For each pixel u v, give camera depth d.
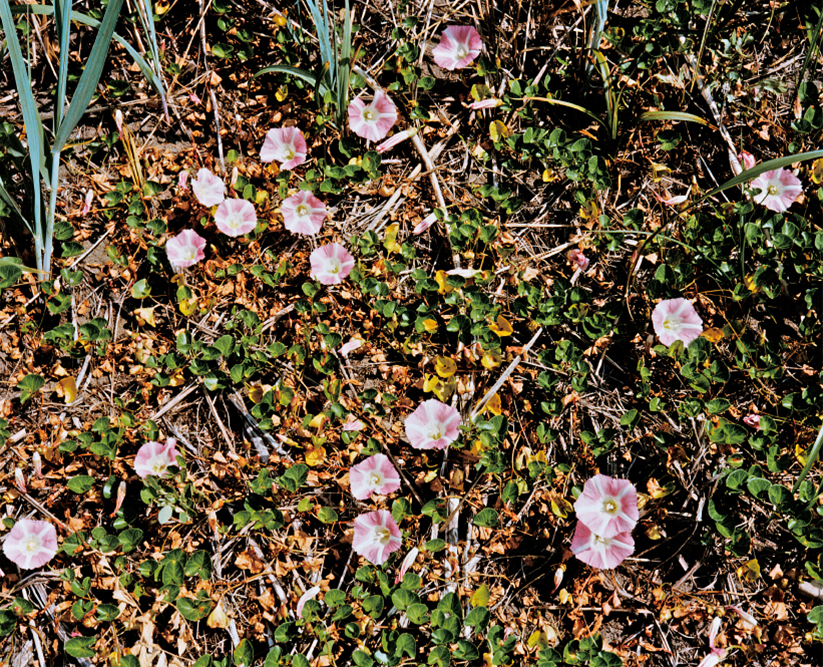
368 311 1.08
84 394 1.05
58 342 1.04
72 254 1.07
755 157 1.15
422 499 1.02
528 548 1.02
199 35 1.15
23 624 0.99
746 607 1.01
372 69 1.16
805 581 1.01
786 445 1.04
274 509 0.99
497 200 1.10
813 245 1.07
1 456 1.03
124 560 0.99
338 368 1.06
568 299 1.06
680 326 1.04
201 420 1.05
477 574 1.00
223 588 1.00
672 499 1.04
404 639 0.97
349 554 1.01
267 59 1.15
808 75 1.18
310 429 1.02
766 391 1.05
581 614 1.00
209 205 1.07
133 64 1.14
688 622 1.01
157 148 1.12
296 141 1.09
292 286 1.09
